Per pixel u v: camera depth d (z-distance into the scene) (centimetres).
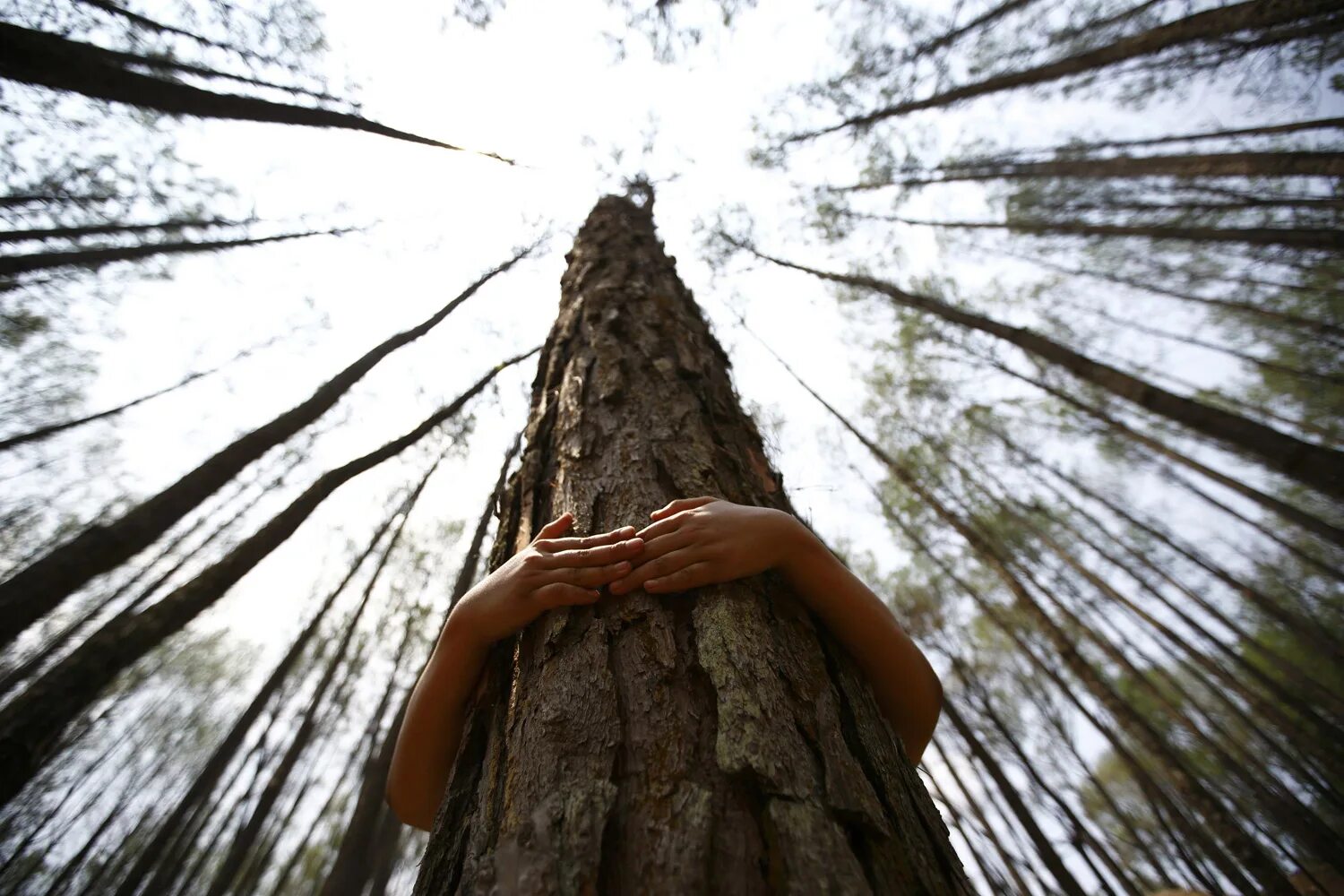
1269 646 902
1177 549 848
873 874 71
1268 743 737
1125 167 698
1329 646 739
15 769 295
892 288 945
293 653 734
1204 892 554
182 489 381
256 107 449
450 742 115
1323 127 588
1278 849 739
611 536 116
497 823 81
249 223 678
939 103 773
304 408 512
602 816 74
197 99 400
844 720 94
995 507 989
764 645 97
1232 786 805
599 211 434
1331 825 667
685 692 90
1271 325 826
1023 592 811
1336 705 721
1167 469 926
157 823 788
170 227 638
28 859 703
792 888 64
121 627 369
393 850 599
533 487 157
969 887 83
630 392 177
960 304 916
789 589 116
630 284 269
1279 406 816
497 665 112
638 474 140
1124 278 896
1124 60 582
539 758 85
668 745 83
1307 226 634
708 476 139
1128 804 1069
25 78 334
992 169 875
